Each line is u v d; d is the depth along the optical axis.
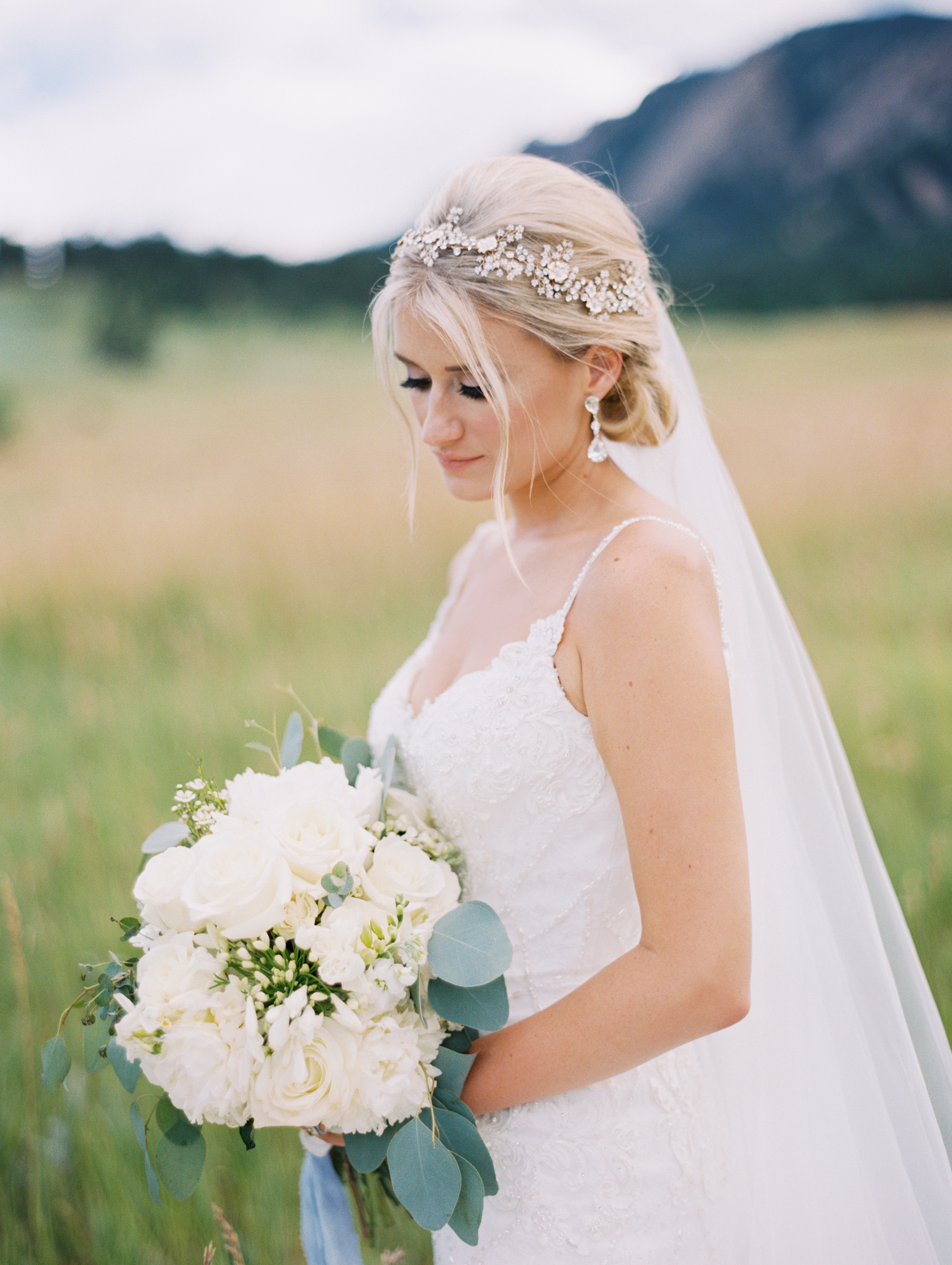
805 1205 1.44
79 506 8.45
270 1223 2.02
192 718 3.92
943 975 2.40
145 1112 2.11
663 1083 1.33
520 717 1.28
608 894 1.27
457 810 1.35
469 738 1.32
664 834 1.12
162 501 8.61
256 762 3.53
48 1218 2.04
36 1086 2.24
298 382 19.91
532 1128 1.28
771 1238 1.43
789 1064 1.45
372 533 6.97
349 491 8.48
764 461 9.24
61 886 2.87
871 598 5.56
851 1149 1.45
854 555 6.45
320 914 1.17
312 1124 1.12
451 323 1.25
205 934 1.15
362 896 1.19
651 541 1.21
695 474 1.58
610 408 1.45
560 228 1.29
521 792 1.28
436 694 1.54
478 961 1.14
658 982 1.12
